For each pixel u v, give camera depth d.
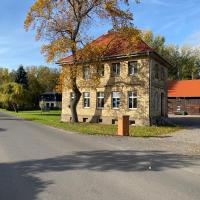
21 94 70.81
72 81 37.09
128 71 37.75
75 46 35.00
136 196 8.01
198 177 10.27
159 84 40.94
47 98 114.38
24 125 32.19
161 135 25.58
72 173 10.51
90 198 7.78
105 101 39.31
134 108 37.28
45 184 9.09
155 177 10.14
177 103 70.25
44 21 35.78
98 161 12.73
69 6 36.09
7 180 9.52
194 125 37.84
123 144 18.44
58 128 29.55
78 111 41.56
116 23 35.62
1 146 16.61
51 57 35.31
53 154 14.25
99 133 25.41
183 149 16.94
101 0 34.94
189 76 95.56
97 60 36.66
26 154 14.15
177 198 7.89
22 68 93.88
